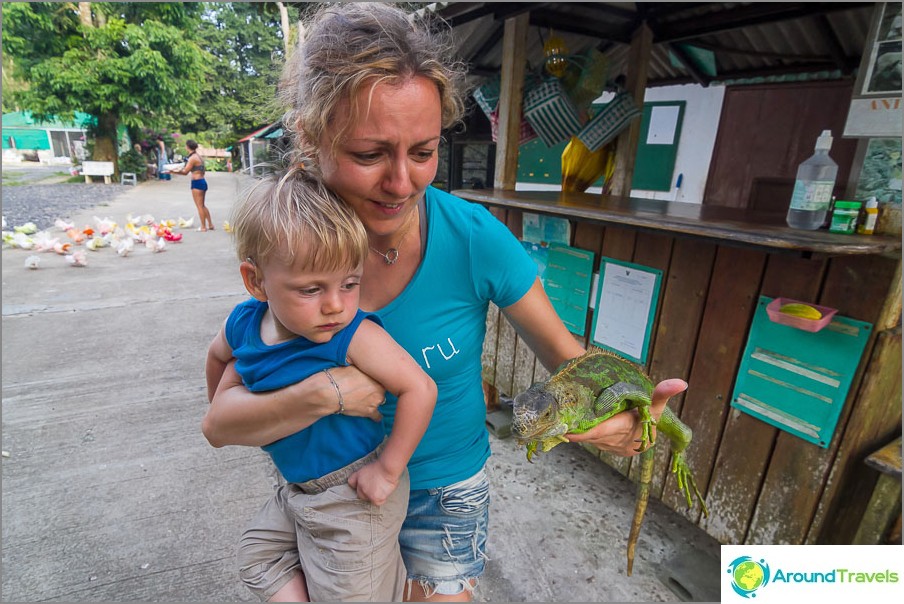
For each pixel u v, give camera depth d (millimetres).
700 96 5633
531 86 3191
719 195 5602
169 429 3184
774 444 1905
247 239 1028
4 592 2068
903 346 1660
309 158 1059
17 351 4180
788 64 4410
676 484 2297
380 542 1203
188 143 9547
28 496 2582
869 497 1943
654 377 2340
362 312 1149
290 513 1272
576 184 3873
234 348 1248
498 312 3211
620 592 2182
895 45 1559
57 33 17547
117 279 6246
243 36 28094
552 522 2562
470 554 1416
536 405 1118
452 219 1192
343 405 1092
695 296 2125
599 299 2562
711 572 2221
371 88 856
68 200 13906
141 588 2113
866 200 1658
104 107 18281
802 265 1759
